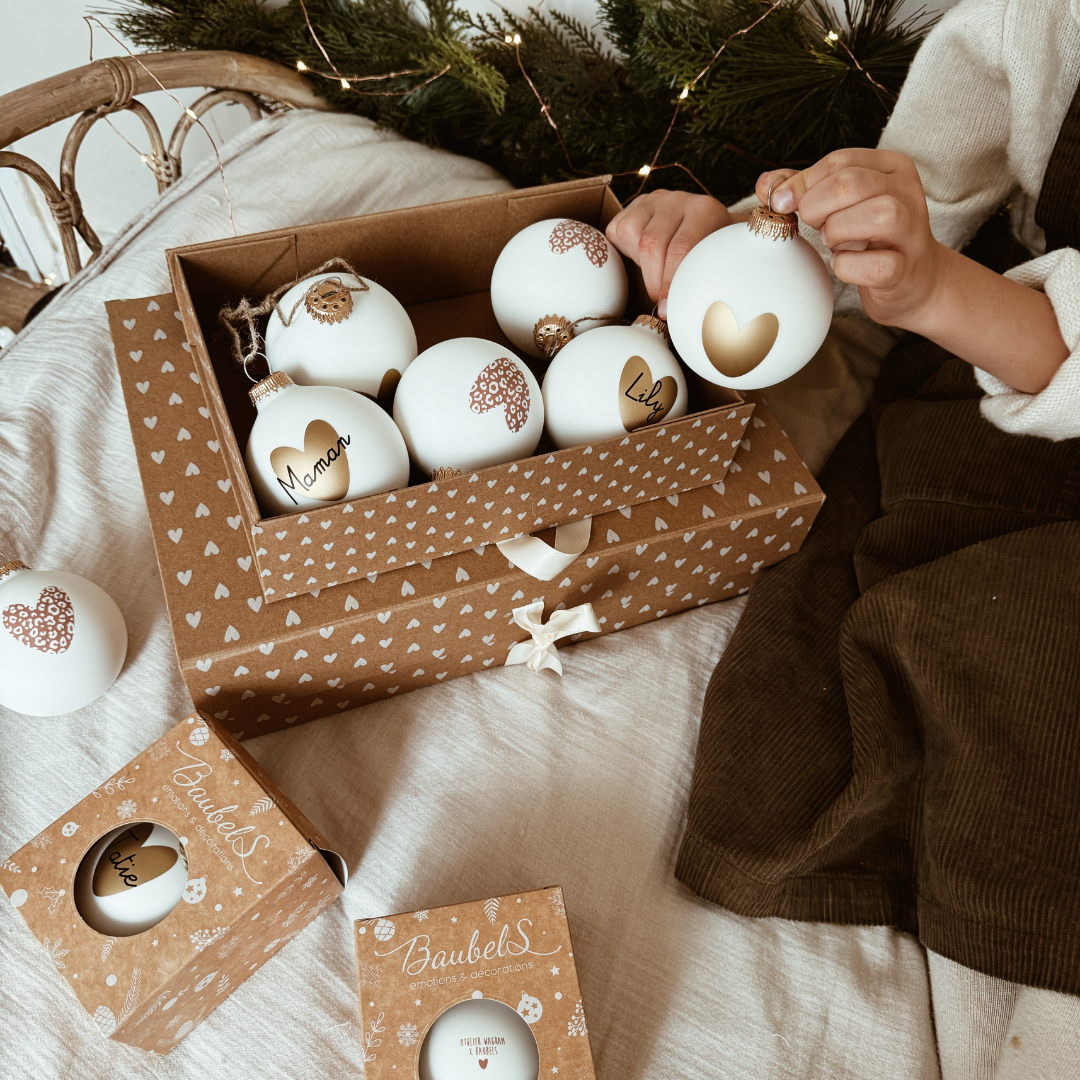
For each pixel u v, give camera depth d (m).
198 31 0.98
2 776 0.64
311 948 0.61
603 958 0.61
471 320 0.79
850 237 0.53
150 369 0.71
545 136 0.98
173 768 0.57
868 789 0.59
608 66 0.97
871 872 0.63
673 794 0.68
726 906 0.63
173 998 0.52
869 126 0.87
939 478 0.70
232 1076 0.56
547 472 0.57
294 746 0.68
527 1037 0.52
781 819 0.62
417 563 0.62
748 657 0.69
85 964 0.51
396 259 0.74
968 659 0.59
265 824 0.55
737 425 0.61
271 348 0.64
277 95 1.00
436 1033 0.52
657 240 0.68
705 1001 0.60
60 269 1.46
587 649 0.75
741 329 0.54
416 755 0.68
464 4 1.01
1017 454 0.68
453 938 0.54
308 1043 0.57
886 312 0.61
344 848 0.64
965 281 0.60
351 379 0.63
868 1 0.84
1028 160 0.73
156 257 0.87
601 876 0.64
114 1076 0.56
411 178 0.97
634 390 0.60
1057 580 0.59
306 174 0.94
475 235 0.74
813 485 0.69
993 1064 0.57
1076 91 0.66
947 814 0.56
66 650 0.62
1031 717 0.56
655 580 0.71
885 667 0.64
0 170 1.30
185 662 0.57
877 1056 0.59
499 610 0.65
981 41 0.68
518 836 0.65
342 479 0.56
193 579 0.60
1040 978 0.53
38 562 0.72
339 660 0.63
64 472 0.77
